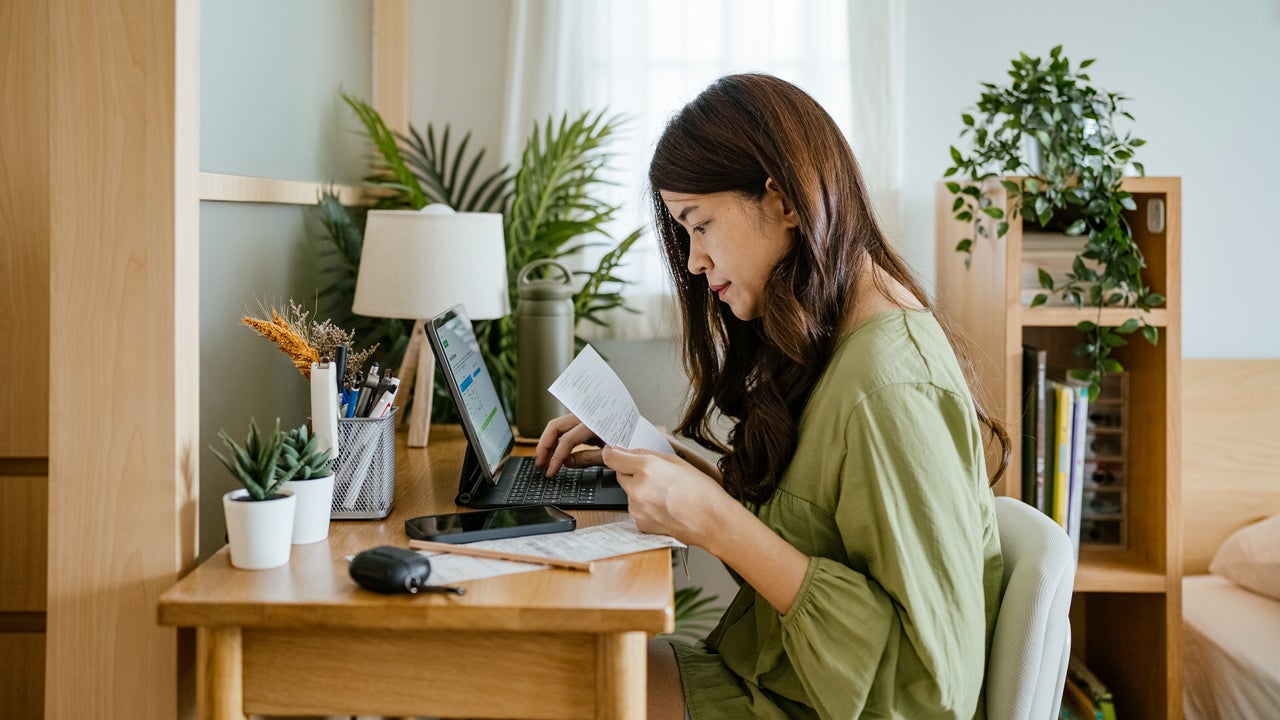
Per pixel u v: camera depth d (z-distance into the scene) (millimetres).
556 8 2480
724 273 1268
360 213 2344
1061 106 2037
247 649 1037
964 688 1111
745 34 2477
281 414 1734
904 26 2496
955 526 1106
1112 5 2521
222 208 1470
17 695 1505
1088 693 2252
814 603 1099
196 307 1210
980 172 2465
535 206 2332
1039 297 2086
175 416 1156
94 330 1147
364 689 1039
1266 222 2559
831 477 1149
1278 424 2502
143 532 1162
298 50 1903
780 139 1193
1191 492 2498
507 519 1269
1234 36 2525
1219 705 2051
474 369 1633
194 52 1190
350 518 1327
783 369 1279
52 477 1161
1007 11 2527
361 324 2201
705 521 1128
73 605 1171
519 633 1033
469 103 2582
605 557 1143
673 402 2562
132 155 1136
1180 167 2549
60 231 1143
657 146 1289
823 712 1114
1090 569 2119
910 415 1111
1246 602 2236
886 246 1301
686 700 1286
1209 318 2578
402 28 2545
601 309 2377
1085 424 2129
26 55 1459
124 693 1178
